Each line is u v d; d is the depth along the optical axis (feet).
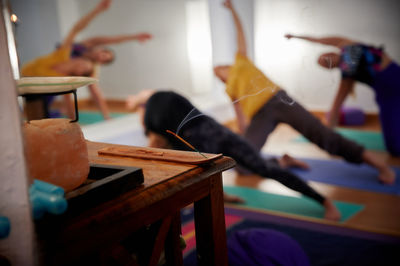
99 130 15.10
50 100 10.80
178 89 21.35
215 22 16.25
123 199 3.00
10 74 2.51
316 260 7.44
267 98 8.82
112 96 23.56
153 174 3.45
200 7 19.62
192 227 8.77
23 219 2.55
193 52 20.25
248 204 10.30
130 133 14.51
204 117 7.80
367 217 9.23
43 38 21.16
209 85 20.13
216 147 8.18
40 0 20.81
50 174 2.96
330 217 9.15
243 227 8.96
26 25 20.52
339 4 17.38
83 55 16.03
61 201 2.57
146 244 3.96
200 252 3.89
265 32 15.25
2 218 2.51
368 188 10.98
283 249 5.84
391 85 12.84
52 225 2.64
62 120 3.21
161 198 3.14
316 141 9.76
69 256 2.60
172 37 20.89
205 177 3.50
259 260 5.69
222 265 3.92
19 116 2.51
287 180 9.11
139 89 22.66
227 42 16.08
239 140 8.61
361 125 17.70
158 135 6.57
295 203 10.21
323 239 8.26
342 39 11.56
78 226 2.65
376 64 12.55
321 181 11.67
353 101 18.63
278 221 9.21
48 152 2.95
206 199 3.71
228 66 7.36
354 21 17.46
